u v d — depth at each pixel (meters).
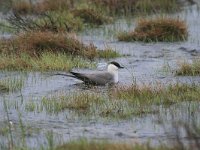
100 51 23.03
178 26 25.89
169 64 21.52
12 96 17.44
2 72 20.48
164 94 16.64
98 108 15.74
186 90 17.09
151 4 31.69
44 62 21.03
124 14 31.05
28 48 22.61
